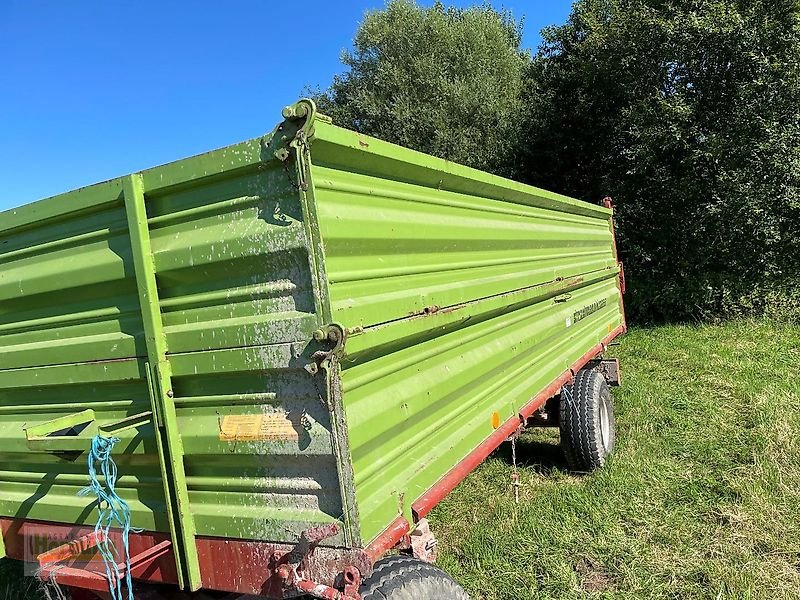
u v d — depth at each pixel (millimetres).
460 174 2818
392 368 2172
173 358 2039
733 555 3770
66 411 2369
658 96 12031
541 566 3814
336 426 1784
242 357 1916
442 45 19547
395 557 2176
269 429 1901
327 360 1753
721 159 11586
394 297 2178
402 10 20094
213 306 1980
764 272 11914
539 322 4031
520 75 19875
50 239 2330
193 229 1988
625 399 7059
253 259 1879
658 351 9570
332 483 1845
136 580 2336
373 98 19516
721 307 12164
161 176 1994
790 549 3795
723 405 6605
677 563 3744
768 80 10828
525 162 16141
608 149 14602
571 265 4910
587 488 4801
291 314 1848
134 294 2160
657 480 4848
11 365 2465
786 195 11023
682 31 11359
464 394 2814
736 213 11469
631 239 13367
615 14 12664
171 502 2078
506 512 4555
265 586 1973
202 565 2090
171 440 2033
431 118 18109
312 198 1756
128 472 2242
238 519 1993
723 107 11844
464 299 2754
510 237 3557
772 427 5645
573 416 5027
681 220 12711
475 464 2689
